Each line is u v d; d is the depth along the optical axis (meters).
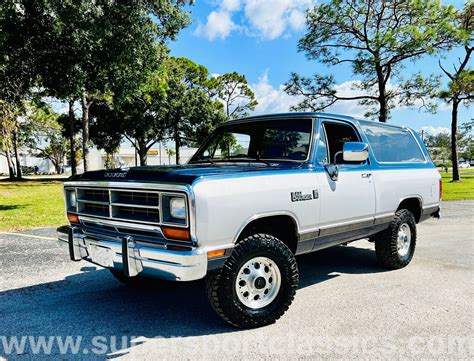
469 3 20.25
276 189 3.54
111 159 53.50
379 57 18.83
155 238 3.27
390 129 5.49
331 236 4.25
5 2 10.73
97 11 10.88
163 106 33.06
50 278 5.15
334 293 4.44
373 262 5.86
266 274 3.58
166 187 3.08
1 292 4.60
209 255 3.07
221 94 42.38
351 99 21.00
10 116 25.23
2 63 12.32
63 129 35.78
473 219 10.05
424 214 5.87
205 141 5.21
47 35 11.47
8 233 8.52
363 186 4.60
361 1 18.81
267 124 4.61
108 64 12.28
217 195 3.09
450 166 60.75
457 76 20.56
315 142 4.16
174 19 13.23
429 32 17.42
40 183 30.81
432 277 5.04
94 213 3.81
